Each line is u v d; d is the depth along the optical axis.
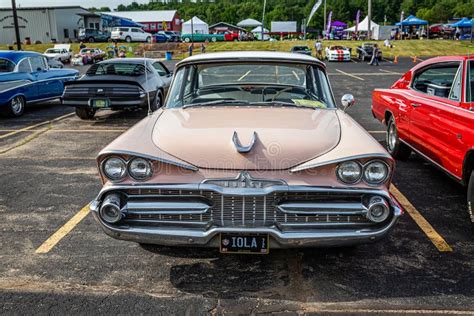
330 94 4.25
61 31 52.84
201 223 3.03
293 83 4.33
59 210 4.75
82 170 6.21
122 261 3.65
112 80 9.26
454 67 5.09
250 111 3.79
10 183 5.64
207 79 4.34
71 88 9.45
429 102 5.28
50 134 8.60
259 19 107.50
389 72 23.55
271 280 3.37
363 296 3.15
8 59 10.56
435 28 59.47
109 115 10.72
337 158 3.00
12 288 3.25
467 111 4.40
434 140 5.01
